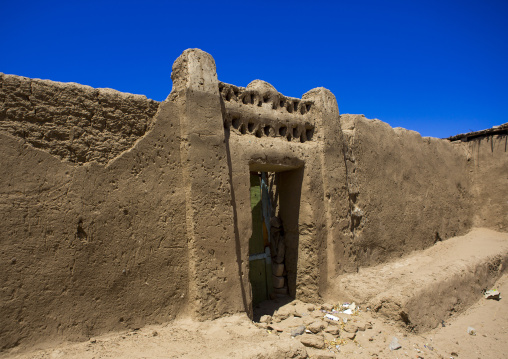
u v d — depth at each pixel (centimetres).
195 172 470
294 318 563
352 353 473
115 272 408
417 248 816
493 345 530
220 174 493
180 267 456
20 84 374
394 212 773
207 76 503
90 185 401
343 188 661
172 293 447
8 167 357
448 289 632
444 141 957
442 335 546
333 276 620
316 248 609
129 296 415
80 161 401
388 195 765
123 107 439
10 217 353
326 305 590
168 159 463
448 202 927
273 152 576
